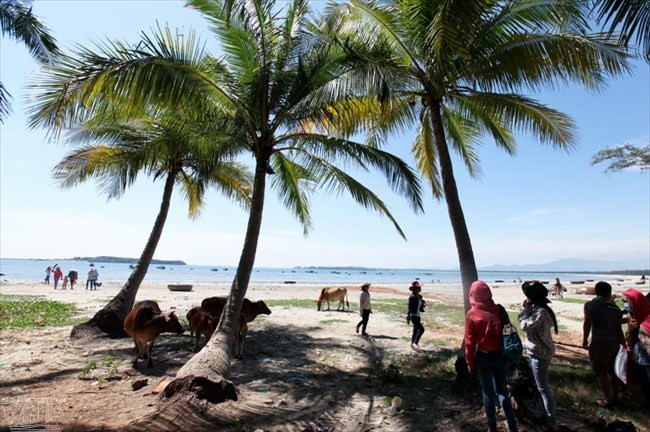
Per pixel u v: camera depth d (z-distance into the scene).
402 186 7.73
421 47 6.67
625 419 4.48
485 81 6.94
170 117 7.70
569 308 17.92
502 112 7.49
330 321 13.23
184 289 28.58
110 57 5.93
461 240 6.53
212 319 7.70
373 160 7.59
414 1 6.33
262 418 4.72
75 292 23.84
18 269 85.38
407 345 9.38
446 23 5.43
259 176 7.69
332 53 7.41
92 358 7.66
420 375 6.63
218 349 6.10
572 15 6.22
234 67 7.75
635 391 5.28
